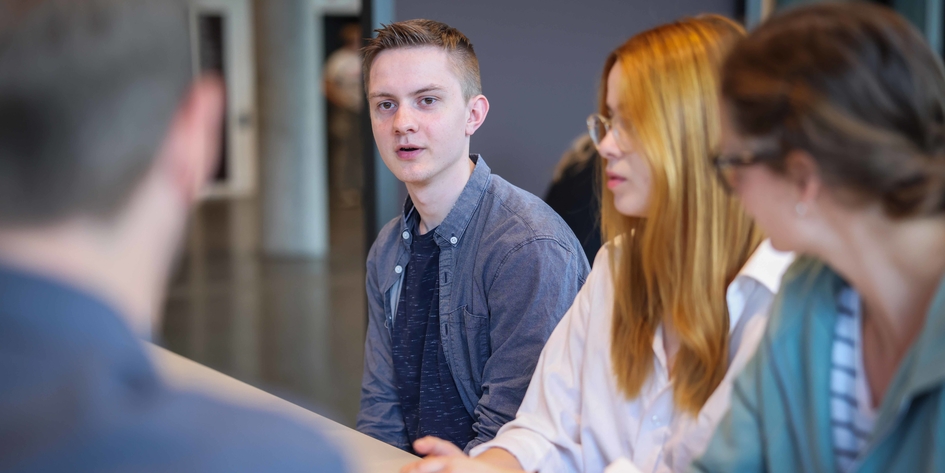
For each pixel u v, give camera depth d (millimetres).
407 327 1708
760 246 1142
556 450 1320
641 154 1179
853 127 695
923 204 702
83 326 448
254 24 6648
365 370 1796
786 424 911
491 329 1609
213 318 4785
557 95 2332
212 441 474
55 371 435
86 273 466
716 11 2518
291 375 3850
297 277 5875
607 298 1339
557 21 2303
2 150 453
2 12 469
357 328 4609
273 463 488
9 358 431
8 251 451
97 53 469
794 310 901
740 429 958
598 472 1315
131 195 483
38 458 420
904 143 694
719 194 1148
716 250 1156
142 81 484
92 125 464
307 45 6477
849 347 863
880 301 778
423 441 1197
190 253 6727
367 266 1801
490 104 2246
